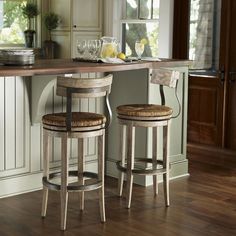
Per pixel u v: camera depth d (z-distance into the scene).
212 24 6.79
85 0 7.62
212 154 6.35
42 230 3.81
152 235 3.75
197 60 6.97
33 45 7.96
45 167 4.04
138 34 7.55
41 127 4.67
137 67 4.64
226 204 4.48
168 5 7.01
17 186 4.60
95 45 4.85
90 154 5.08
